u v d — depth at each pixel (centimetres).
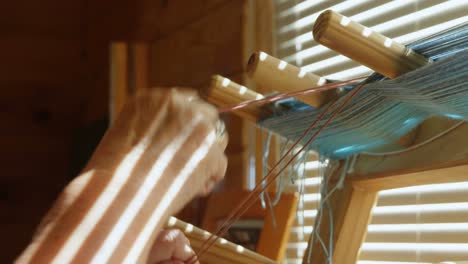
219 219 145
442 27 105
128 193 52
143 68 219
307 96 70
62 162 321
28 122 317
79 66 320
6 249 310
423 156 69
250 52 163
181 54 204
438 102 62
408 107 69
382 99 66
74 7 318
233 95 79
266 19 158
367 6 123
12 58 314
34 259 49
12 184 314
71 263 49
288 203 121
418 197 108
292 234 141
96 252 50
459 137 66
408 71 59
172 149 55
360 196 80
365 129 72
